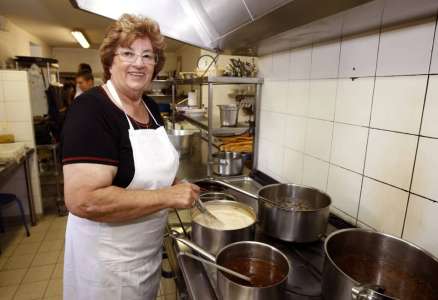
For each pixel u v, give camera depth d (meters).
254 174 1.79
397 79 0.87
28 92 2.67
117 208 0.79
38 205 2.93
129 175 0.87
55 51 7.11
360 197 1.04
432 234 0.79
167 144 1.01
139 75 0.88
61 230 2.73
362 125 1.01
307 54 1.29
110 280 0.96
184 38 1.52
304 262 0.90
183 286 0.89
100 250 0.93
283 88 1.50
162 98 5.05
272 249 0.79
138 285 1.01
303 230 0.94
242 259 0.81
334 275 0.66
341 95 1.10
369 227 1.00
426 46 0.78
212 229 0.89
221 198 1.33
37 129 2.95
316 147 1.26
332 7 0.71
